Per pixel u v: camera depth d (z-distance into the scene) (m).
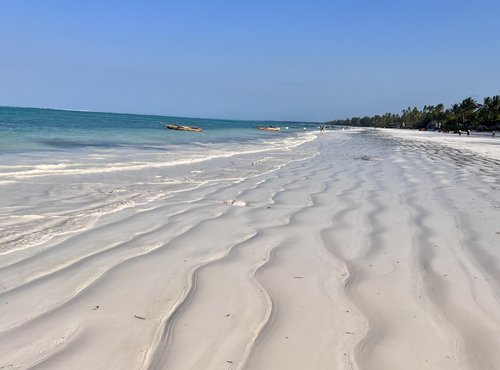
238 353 2.28
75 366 2.12
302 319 2.71
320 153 17.83
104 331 2.46
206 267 3.60
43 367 2.10
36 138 18.05
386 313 2.83
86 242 4.14
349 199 6.94
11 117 51.62
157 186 7.59
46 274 3.30
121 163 10.42
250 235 4.63
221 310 2.79
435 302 3.02
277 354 2.29
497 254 4.11
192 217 5.34
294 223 5.23
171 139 23.72
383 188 8.17
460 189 8.10
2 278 3.19
